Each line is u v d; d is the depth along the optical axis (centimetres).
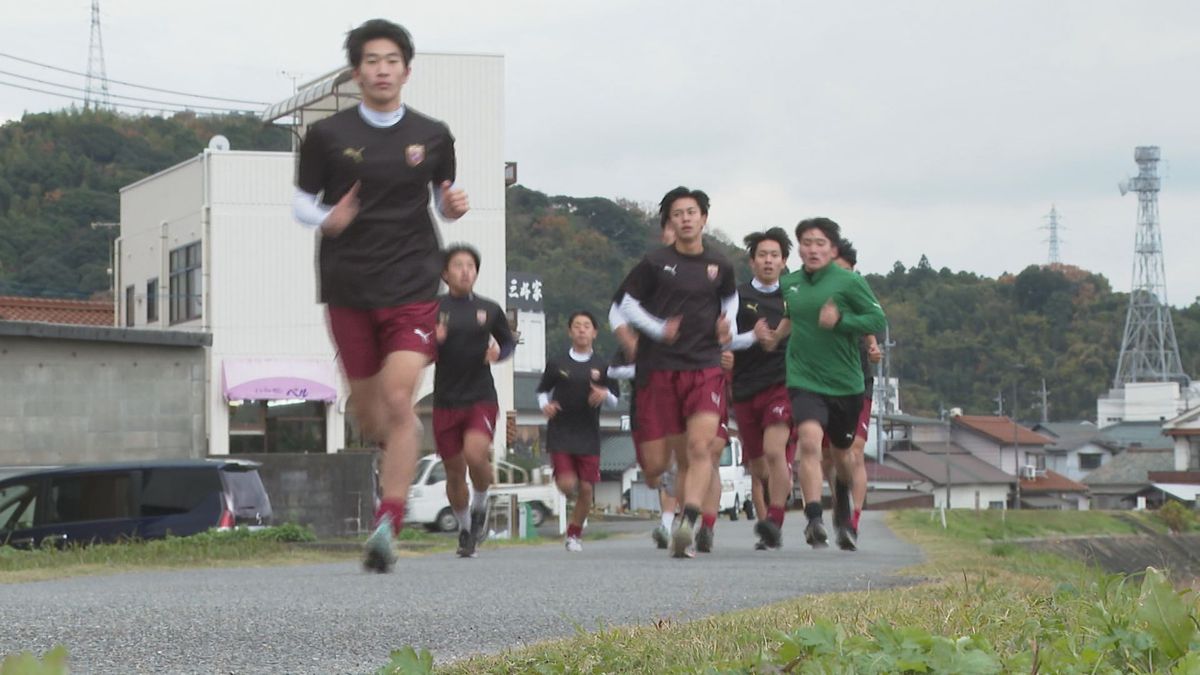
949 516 3012
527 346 8150
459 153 5350
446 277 1375
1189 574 659
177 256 5378
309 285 5203
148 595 894
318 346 5203
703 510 1431
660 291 1252
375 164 752
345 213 739
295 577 1101
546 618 719
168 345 2900
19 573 1355
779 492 1478
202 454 2933
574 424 1678
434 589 923
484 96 5378
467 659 548
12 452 2772
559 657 516
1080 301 15025
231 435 5091
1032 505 9525
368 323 761
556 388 1673
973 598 672
